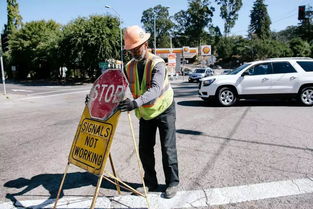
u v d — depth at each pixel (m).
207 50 59.34
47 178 4.03
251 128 6.71
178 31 109.25
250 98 10.41
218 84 10.41
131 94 3.33
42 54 40.59
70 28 35.62
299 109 9.41
